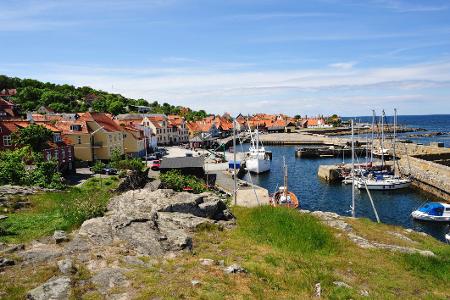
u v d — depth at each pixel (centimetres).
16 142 5431
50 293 1170
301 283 1467
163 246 1686
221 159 8900
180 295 1209
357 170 6994
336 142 13588
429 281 1692
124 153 8744
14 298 1148
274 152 12362
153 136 11381
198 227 2052
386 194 5934
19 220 2053
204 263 1537
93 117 7912
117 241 1683
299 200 5712
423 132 19512
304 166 9150
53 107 16425
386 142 11638
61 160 6072
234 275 1440
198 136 13012
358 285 1562
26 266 1402
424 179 6116
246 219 2445
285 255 1789
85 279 1303
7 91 17750
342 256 1931
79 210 2098
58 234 1741
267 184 7025
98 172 6225
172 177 4891
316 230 2219
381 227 2798
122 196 2367
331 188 6481
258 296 1294
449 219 4419
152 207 2188
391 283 1611
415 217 4553
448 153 7606
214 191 5344
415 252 2073
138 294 1212
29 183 3853
